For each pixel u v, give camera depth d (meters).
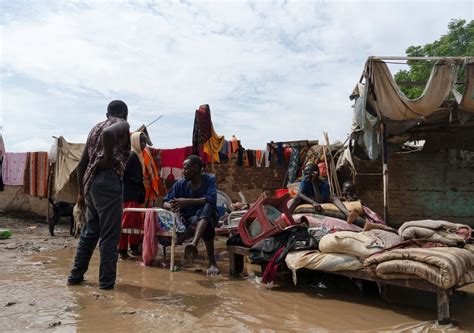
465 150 12.63
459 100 8.00
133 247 6.56
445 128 10.42
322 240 4.32
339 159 12.14
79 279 4.33
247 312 3.53
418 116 8.20
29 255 6.41
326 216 5.85
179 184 5.70
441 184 12.91
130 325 3.05
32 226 11.05
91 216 4.27
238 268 5.24
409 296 4.28
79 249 4.29
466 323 3.37
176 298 3.90
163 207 5.69
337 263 4.09
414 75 20.14
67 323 3.05
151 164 9.64
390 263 3.58
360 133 9.65
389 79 7.72
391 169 13.16
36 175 11.91
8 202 13.31
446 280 3.16
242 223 5.04
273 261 4.55
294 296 4.21
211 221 5.29
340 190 11.85
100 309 3.43
